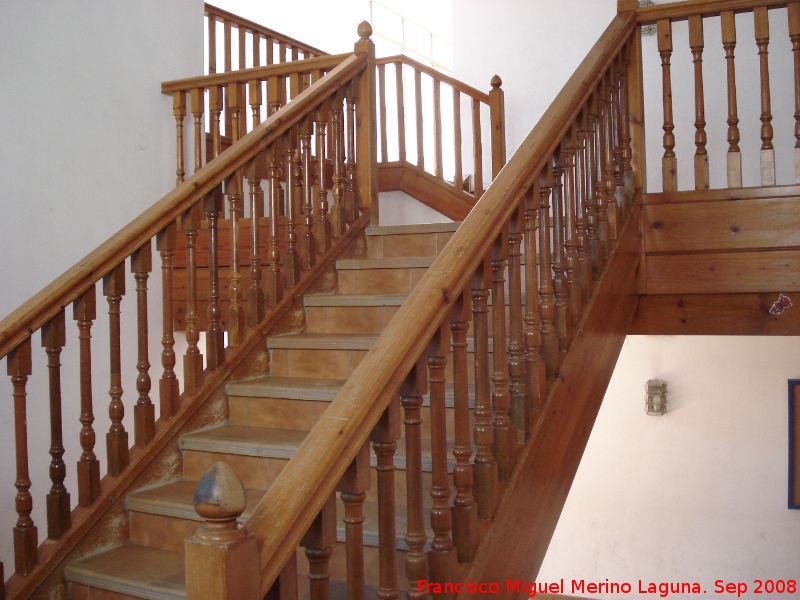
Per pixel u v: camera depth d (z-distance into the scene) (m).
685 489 5.47
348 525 1.31
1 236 3.27
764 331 2.92
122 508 2.40
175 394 2.63
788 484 5.21
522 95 6.11
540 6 6.05
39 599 2.15
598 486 5.70
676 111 5.51
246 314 3.07
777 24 5.27
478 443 1.84
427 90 9.05
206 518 1.07
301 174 3.25
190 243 2.67
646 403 5.54
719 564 5.38
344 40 8.36
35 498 3.33
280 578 1.15
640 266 3.06
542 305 2.21
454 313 1.71
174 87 4.05
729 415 5.37
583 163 2.50
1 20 3.29
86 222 3.67
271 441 2.48
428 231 3.48
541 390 2.12
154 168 4.07
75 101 3.62
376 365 1.38
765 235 2.88
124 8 3.90
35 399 3.33
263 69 3.78
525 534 2.01
